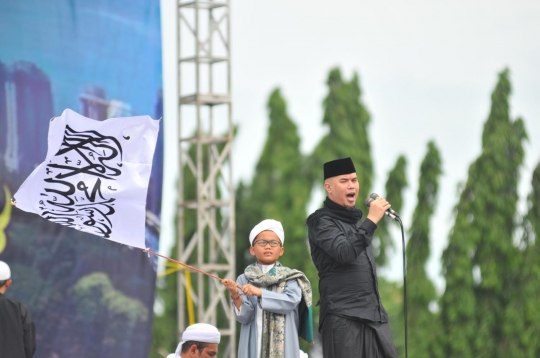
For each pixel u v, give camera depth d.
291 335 14.56
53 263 22.95
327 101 52.22
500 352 43.31
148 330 24.25
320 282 14.34
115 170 15.69
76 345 23.17
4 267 16.78
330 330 14.09
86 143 15.75
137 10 24.34
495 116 45.19
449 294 44.00
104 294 23.56
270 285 14.66
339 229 14.03
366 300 14.09
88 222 15.41
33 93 22.98
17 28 22.97
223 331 31.75
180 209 31.75
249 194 52.31
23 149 22.73
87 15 23.70
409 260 47.41
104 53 23.86
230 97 31.61
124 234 15.46
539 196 44.22
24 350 16.77
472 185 44.50
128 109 24.11
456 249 44.09
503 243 43.88
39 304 22.73
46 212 15.35
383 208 13.95
